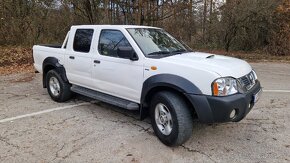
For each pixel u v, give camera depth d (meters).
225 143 4.30
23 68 11.21
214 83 3.76
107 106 6.08
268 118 5.36
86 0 16.61
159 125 4.32
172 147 4.17
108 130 4.78
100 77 5.20
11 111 5.73
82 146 4.19
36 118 5.33
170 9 16.50
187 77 3.95
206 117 3.85
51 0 15.77
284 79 9.30
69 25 16.83
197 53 4.98
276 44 16.89
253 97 4.17
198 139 4.44
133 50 4.61
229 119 3.85
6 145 4.21
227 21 17.14
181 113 3.97
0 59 12.46
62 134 4.61
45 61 6.44
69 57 5.87
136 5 16.16
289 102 6.42
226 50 18.00
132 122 5.14
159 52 4.70
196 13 17.75
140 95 4.54
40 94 7.12
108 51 5.07
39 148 4.12
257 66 12.45
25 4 15.20
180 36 17.77
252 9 16.08
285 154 3.97
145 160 3.79
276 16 16.31
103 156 3.90
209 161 3.78
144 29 5.20
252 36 17.45
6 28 14.80
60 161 3.77
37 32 15.75
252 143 4.31
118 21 17.30
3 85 8.19
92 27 5.45
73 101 6.44
